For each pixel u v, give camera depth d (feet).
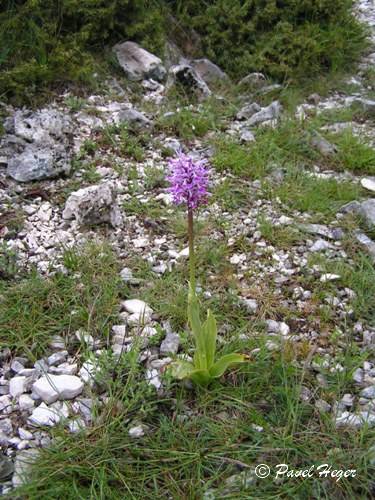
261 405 2.37
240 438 2.24
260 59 5.11
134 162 3.88
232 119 4.54
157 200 3.57
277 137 4.20
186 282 3.00
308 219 3.51
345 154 4.13
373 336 2.75
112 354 2.51
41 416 2.30
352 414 2.35
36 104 4.23
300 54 5.19
